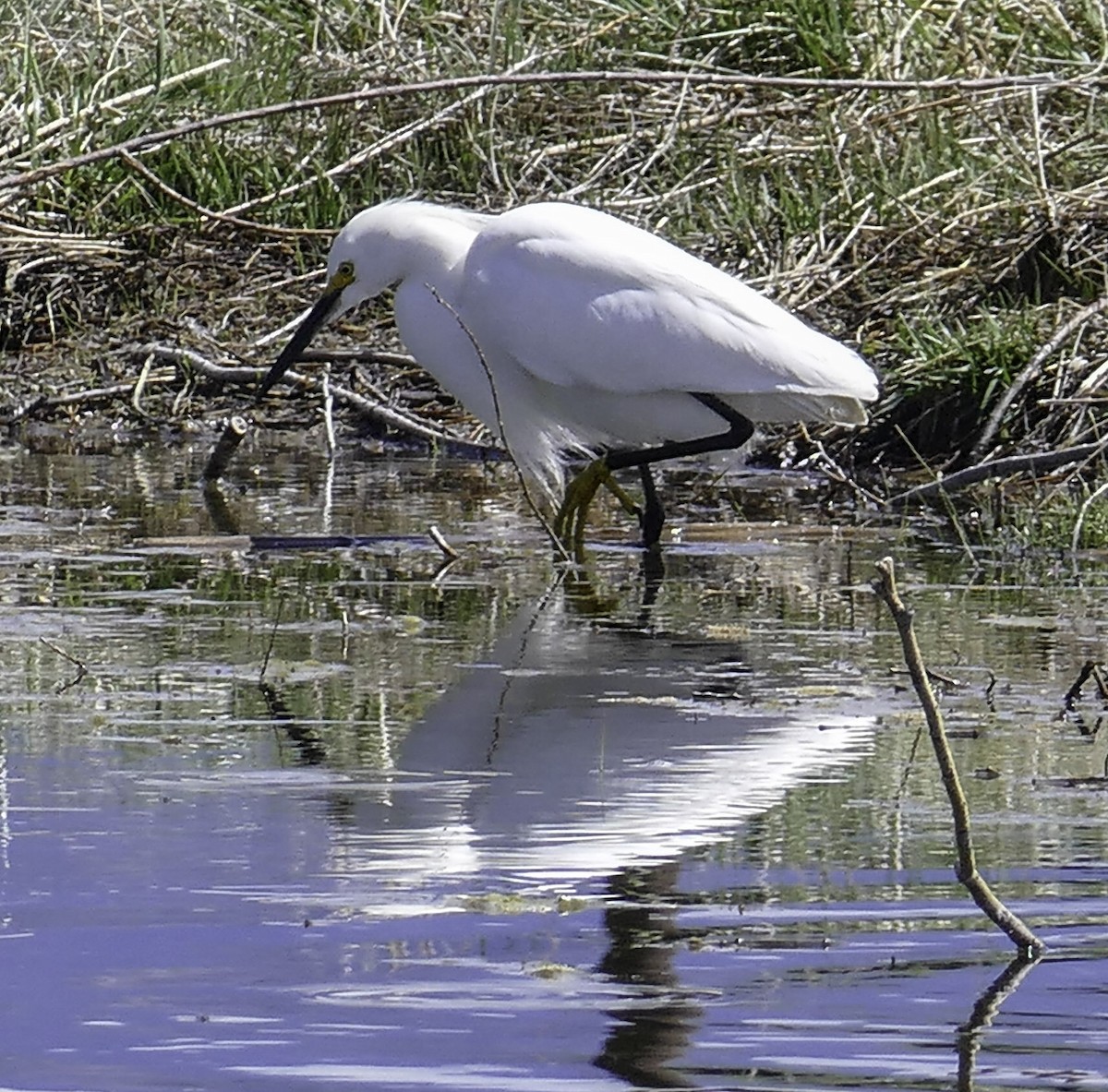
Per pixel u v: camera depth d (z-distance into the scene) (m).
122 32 19.08
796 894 5.87
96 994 5.14
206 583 10.62
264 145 18.09
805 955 5.39
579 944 5.47
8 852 6.22
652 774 7.16
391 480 13.88
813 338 11.77
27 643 9.20
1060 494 12.77
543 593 10.49
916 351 14.49
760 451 14.59
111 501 12.97
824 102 17.47
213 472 13.81
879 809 6.72
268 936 5.53
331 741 7.57
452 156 18.20
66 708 8.05
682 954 5.39
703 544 11.93
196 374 16.03
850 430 14.45
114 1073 4.70
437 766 7.24
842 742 7.60
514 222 12.03
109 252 17.09
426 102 18.30
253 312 16.81
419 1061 4.75
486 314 12.02
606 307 11.72
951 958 5.36
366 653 9.09
